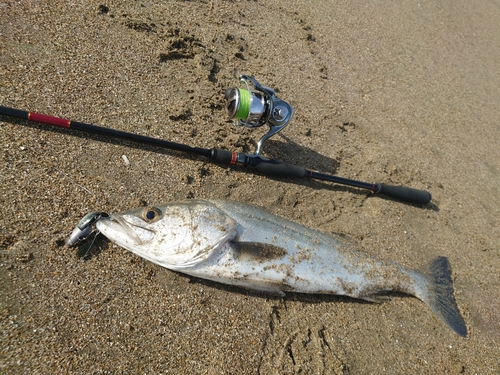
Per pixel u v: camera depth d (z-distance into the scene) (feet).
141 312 1.59
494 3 5.38
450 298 2.08
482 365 1.92
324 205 2.29
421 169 2.75
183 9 2.88
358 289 1.94
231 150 2.25
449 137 3.07
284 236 1.86
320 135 2.64
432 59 3.85
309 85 2.92
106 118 2.05
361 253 2.01
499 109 3.55
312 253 1.88
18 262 1.53
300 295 1.89
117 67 2.27
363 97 3.08
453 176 2.80
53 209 1.68
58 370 1.37
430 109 3.26
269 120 2.06
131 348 1.50
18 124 1.82
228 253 1.74
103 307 1.55
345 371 1.71
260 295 1.81
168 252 1.66
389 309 1.98
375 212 2.37
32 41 2.13
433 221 2.47
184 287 1.71
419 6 4.62
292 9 3.54
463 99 3.51
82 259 1.62
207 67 2.56
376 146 2.76
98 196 1.80
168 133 2.15
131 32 2.48
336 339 1.80
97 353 1.45
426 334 1.95
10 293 1.46
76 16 2.36
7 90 1.90
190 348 1.57
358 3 4.14
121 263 1.67
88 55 2.23
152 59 2.42
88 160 1.87
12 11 2.19
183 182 2.02
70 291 1.54
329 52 3.31
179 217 1.70
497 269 2.34
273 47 3.03
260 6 3.36
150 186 1.94
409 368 1.82
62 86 2.04
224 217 1.76
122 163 1.94
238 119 2.04
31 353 1.37
